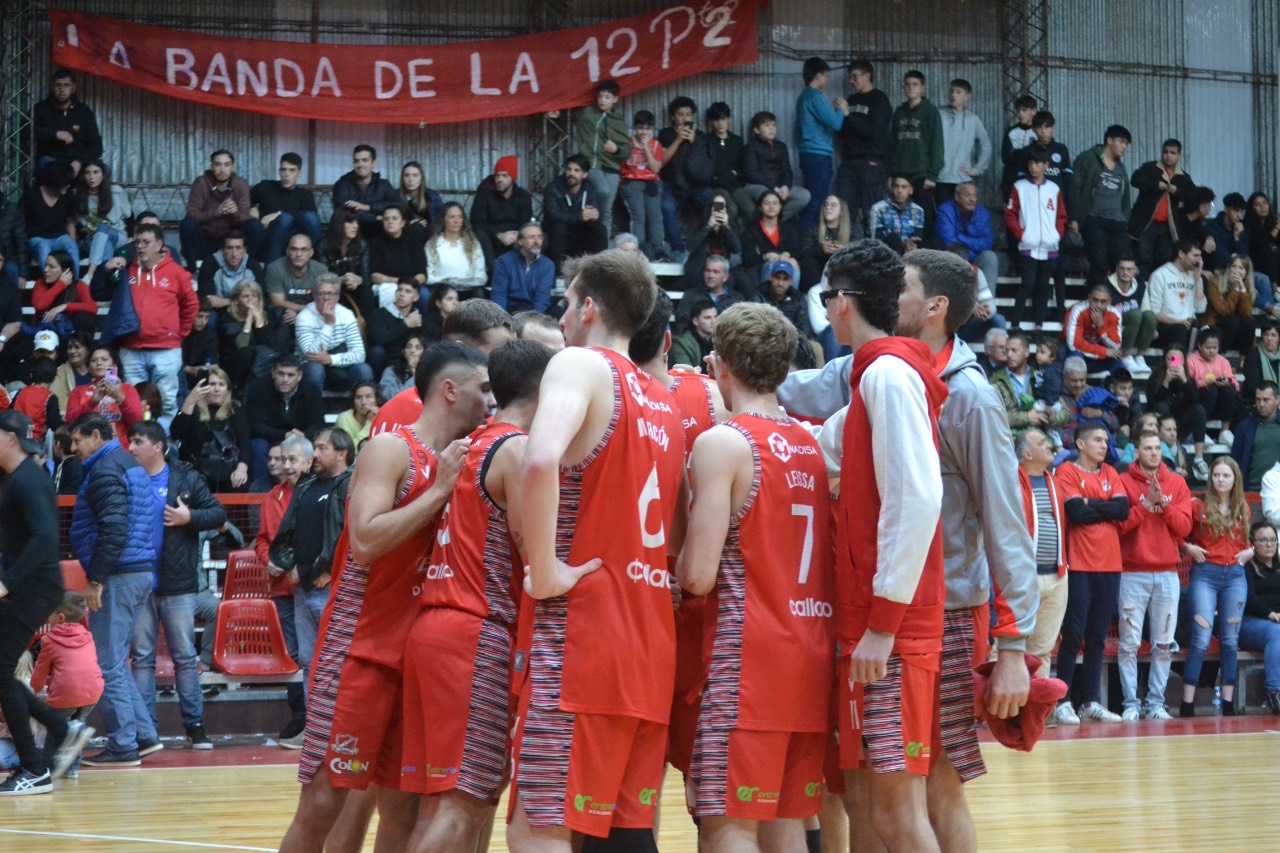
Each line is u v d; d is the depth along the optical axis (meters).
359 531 4.62
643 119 16.38
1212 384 16.72
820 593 4.37
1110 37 19.95
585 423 4.00
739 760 4.15
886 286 4.48
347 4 17.47
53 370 13.44
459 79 17.08
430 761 4.43
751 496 4.26
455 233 15.30
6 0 16.41
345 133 17.41
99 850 6.31
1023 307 17.17
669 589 4.26
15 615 8.05
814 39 18.75
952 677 4.54
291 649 11.16
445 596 4.52
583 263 4.25
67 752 8.54
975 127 17.97
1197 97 20.25
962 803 4.61
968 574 4.59
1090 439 12.46
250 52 16.69
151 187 16.91
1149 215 17.89
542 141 17.58
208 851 6.27
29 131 16.38
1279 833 6.82
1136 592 12.93
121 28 16.39
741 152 16.95
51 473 12.83
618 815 4.06
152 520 10.09
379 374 14.53
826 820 5.23
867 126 17.20
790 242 16.48
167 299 13.61
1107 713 12.67
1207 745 10.82
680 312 15.05
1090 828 6.98
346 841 4.89
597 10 18.05
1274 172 20.44
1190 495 13.23
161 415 13.33
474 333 5.28
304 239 14.74
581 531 4.00
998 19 19.39
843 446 4.39
